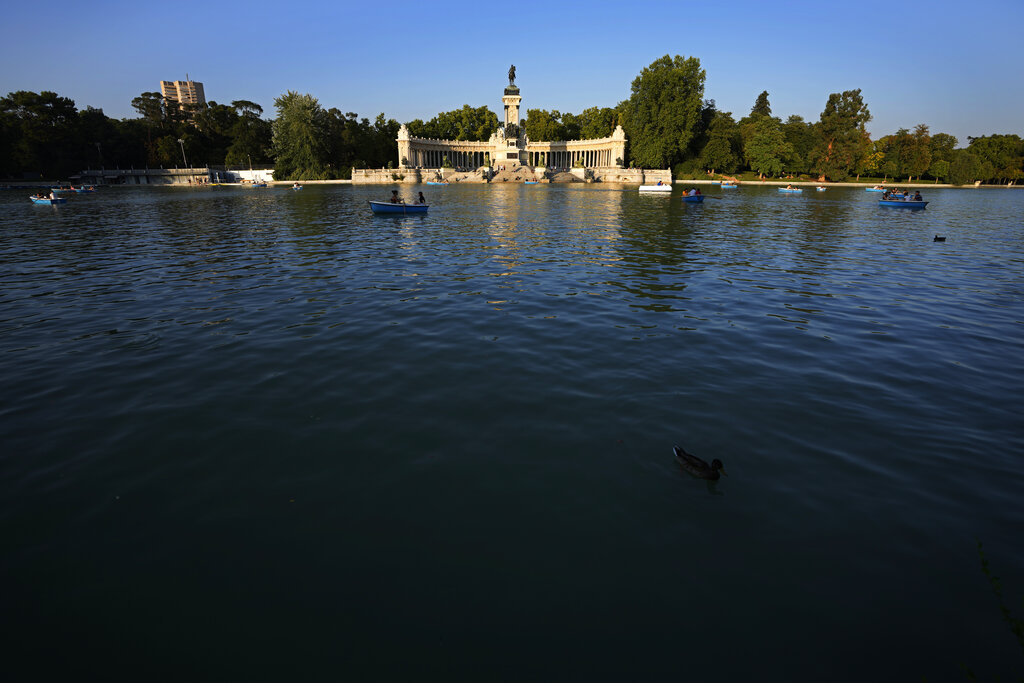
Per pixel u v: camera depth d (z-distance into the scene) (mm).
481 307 20625
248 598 7473
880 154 150000
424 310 20250
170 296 22500
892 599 7410
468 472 10125
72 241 39406
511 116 147250
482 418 12062
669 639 6816
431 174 148750
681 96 124688
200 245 36844
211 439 11258
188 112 199000
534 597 7438
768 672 6402
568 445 10984
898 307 21375
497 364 15023
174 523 8883
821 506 9234
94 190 122812
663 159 131375
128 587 7676
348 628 6988
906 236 43688
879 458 10617
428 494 9523
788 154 141875
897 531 8656
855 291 24047
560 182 141375
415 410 12438
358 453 10742
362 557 8156
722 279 25984
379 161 167625
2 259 31703
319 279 25531
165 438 11312
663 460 10477
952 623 7035
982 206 79188
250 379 14156
